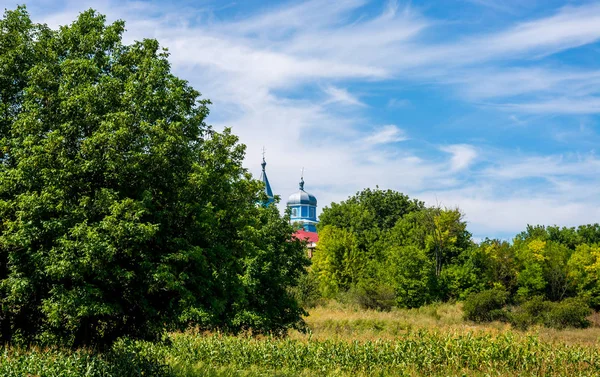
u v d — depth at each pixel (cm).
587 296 5778
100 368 1415
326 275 6081
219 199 1959
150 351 1891
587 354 2055
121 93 1588
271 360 1980
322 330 3409
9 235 1403
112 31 1770
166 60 1797
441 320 4188
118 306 1466
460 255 6388
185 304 1598
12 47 1719
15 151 1464
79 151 1440
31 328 1694
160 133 1507
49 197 1355
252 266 2739
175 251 1548
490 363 1908
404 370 1872
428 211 6606
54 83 1583
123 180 1448
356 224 8062
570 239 9588
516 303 5284
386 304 4934
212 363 1905
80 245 1316
